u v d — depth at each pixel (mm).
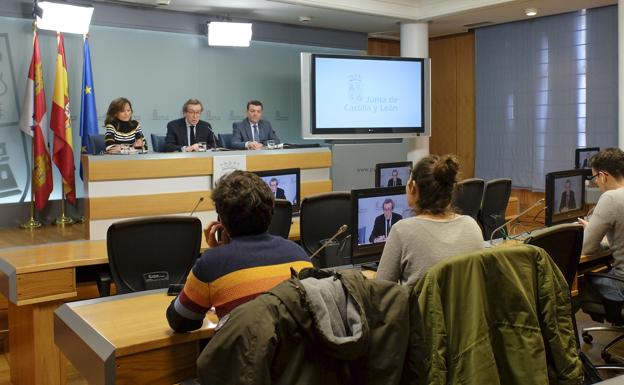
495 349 1753
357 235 3143
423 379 1522
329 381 1427
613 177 3340
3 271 3143
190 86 7426
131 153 4719
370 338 1458
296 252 1960
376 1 7426
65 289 3193
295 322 1385
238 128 6195
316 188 5734
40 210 6207
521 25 8117
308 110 6879
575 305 3375
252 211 1916
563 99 7738
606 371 3463
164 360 2039
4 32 6078
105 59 6762
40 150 5941
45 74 6316
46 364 3182
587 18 7422
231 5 6980
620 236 3213
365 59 7176
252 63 7945
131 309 2348
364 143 6984
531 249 1832
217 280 1863
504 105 8430
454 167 2281
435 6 7660
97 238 4492
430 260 2172
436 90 9453
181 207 4828
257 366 1324
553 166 7902
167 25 7145
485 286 1738
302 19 7824
